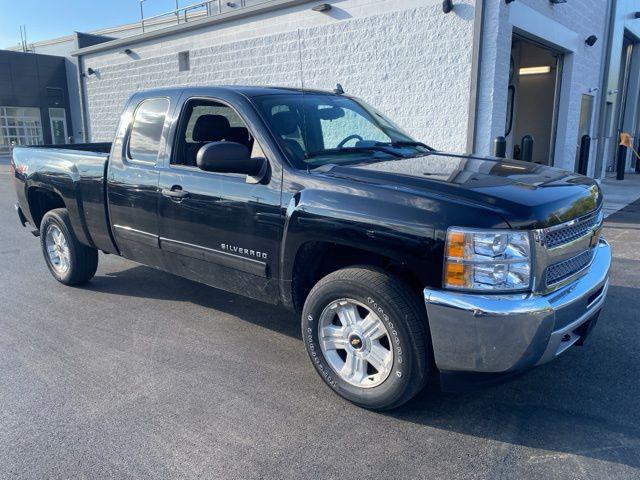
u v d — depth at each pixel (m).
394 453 2.94
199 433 3.14
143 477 2.76
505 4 9.36
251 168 3.68
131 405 3.44
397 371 3.14
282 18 12.40
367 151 4.16
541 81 16.19
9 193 14.36
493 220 2.84
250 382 3.74
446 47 9.88
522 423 3.21
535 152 16.55
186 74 15.17
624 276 6.02
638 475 2.73
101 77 18.38
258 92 4.16
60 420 3.28
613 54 15.74
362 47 11.11
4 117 32.66
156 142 4.55
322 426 3.20
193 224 4.20
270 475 2.76
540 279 2.89
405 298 3.08
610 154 19.28
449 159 4.05
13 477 2.77
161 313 5.08
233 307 5.23
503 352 2.84
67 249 5.72
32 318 4.96
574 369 3.87
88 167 5.13
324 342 3.51
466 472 2.77
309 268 3.70
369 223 3.14
